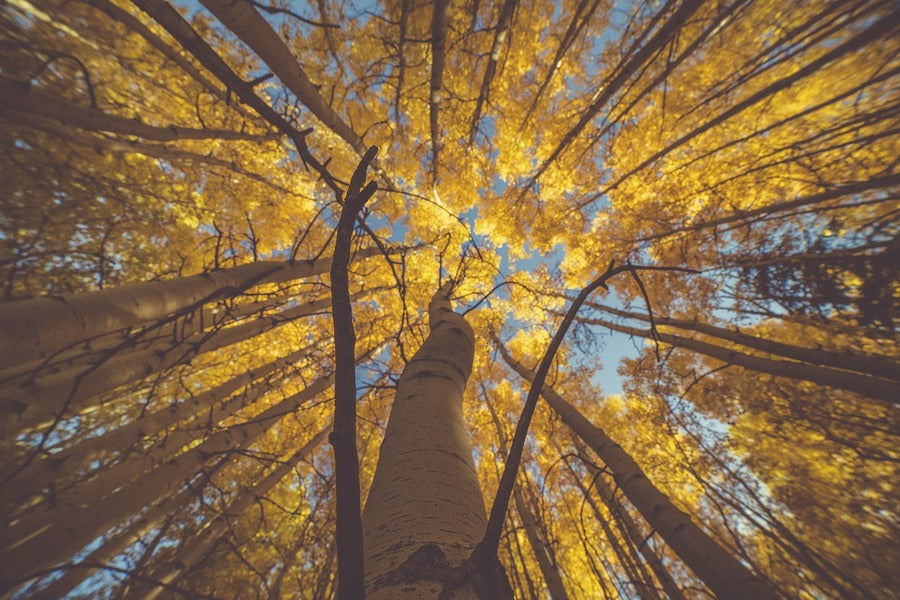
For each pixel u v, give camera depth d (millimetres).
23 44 2744
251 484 5750
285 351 7738
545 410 8836
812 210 4578
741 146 6621
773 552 5930
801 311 5148
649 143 7863
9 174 2881
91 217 3480
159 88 4895
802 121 5617
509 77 8453
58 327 1403
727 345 7840
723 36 5188
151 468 3529
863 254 4336
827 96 5262
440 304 2518
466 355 1563
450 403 1217
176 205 4645
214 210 5953
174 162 5469
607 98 5305
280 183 7512
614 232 9016
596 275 9055
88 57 3746
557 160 8891
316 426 7570
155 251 4453
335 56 6574
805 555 5172
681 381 8000
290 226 7500
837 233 4938
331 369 5992
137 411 4742
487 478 9781
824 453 6023
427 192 9672
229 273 2277
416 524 771
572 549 7758
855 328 4715
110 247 3846
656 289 8352
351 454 493
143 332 1860
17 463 2459
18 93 2104
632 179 8383
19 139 2953
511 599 653
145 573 3355
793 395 6336
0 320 1239
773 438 6605
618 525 4402
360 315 7578
